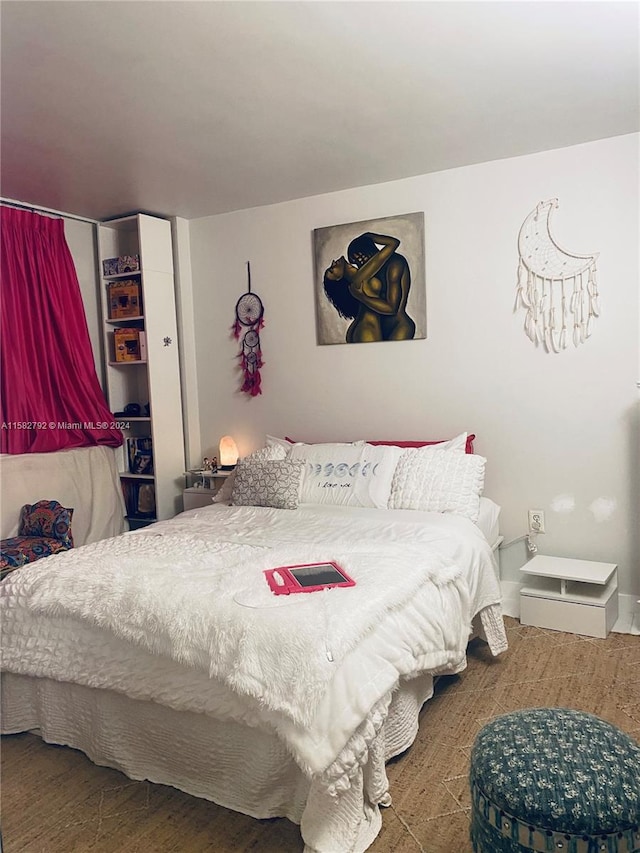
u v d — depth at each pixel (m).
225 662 1.73
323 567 2.16
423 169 3.48
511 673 2.64
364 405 3.88
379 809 1.84
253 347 4.20
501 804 1.36
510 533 3.51
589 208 3.17
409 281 3.64
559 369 3.32
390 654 1.86
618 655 2.78
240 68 2.29
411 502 3.15
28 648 2.15
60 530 3.29
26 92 2.42
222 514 3.23
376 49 2.19
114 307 4.25
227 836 1.75
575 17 2.02
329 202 3.85
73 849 1.72
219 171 3.38
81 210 4.01
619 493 3.22
